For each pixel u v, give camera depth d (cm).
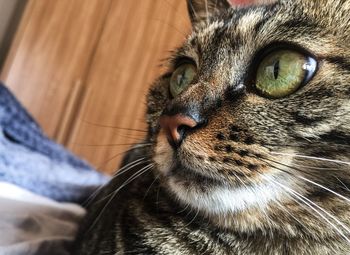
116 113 41
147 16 40
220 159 12
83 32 42
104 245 15
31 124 33
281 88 12
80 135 41
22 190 24
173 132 12
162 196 15
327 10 13
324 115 12
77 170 30
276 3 14
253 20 14
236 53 13
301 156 12
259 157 12
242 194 12
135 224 15
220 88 12
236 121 12
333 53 12
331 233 12
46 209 22
